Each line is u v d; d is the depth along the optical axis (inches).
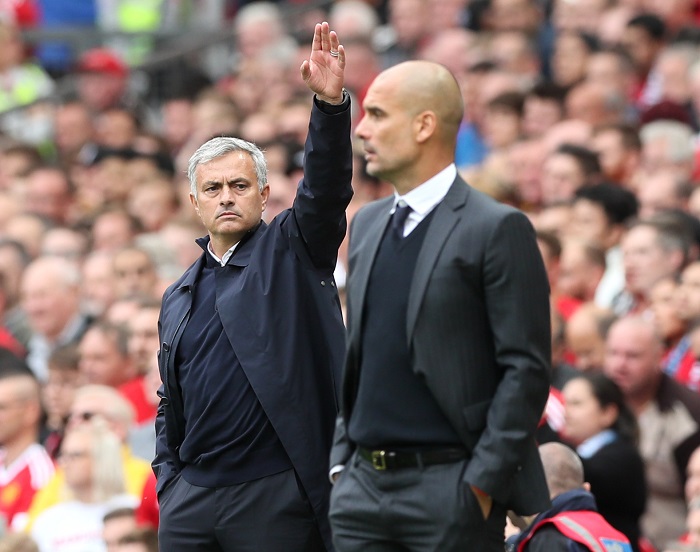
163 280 1429.6
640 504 929.5
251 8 2321.6
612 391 955.3
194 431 717.3
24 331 1489.9
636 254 1196.5
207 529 714.8
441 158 709.9
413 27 2054.6
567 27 1948.8
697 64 1705.2
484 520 680.4
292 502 708.7
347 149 714.8
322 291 732.7
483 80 1770.4
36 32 2294.5
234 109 1946.4
